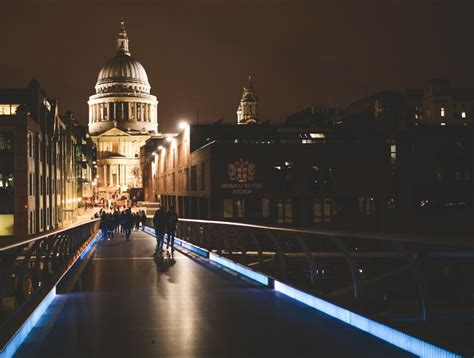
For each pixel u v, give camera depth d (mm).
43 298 11148
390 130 73375
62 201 88000
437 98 128875
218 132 70125
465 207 72000
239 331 9578
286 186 61938
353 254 14547
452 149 72750
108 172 195125
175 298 12820
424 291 8000
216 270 18312
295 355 8062
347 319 10078
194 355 8195
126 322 10344
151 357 8102
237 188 60844
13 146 61000
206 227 24750
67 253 19359
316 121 85312
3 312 9281
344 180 62875
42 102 72875
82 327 9961
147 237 40969
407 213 67938
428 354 7516
